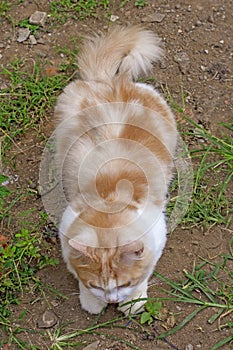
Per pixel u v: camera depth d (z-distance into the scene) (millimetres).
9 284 1271
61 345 1225
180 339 1230
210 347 1224
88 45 1385
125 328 1240
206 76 1550
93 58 1359
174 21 1636
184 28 1625
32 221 1354
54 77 1533
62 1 1655
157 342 1229
